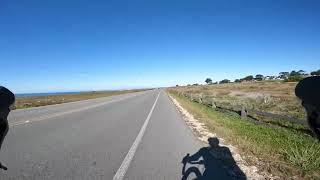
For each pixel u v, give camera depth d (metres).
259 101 34.00
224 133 12.11
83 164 7.58
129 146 9.99
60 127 14.57
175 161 8.00
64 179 6.35
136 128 14.49
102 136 11.98
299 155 7.71
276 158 8.05
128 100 45.84
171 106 31.33
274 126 14.58
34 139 11.08
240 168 7.28
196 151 9.23
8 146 9.75
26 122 16.48
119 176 6.63
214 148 9.62
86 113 22.72
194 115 20.64
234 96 48.03
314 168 7.09
